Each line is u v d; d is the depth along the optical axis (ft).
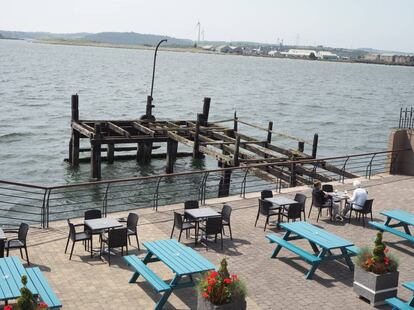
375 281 33.58
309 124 201.46
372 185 65.46
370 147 157.07
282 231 47.39
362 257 34.81
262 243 44.34
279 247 40.98
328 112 245.45
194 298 33.94
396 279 34.14
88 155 124.26
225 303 28.58
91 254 39.60
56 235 44.24
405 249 44.50
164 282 32.78
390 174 71.46
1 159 115.24
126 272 37.47
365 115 239.71
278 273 38.42
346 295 35.24
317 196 50.70
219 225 42.34
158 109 218.18
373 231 48.75
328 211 54.03
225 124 189.78
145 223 48.14
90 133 97.04
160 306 31.94
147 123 113.39
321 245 37.37
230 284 29.01
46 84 294.05
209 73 512.63
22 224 38.22
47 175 103.14
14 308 23.97
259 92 335.47
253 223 49.44
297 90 374.02
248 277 37.52
